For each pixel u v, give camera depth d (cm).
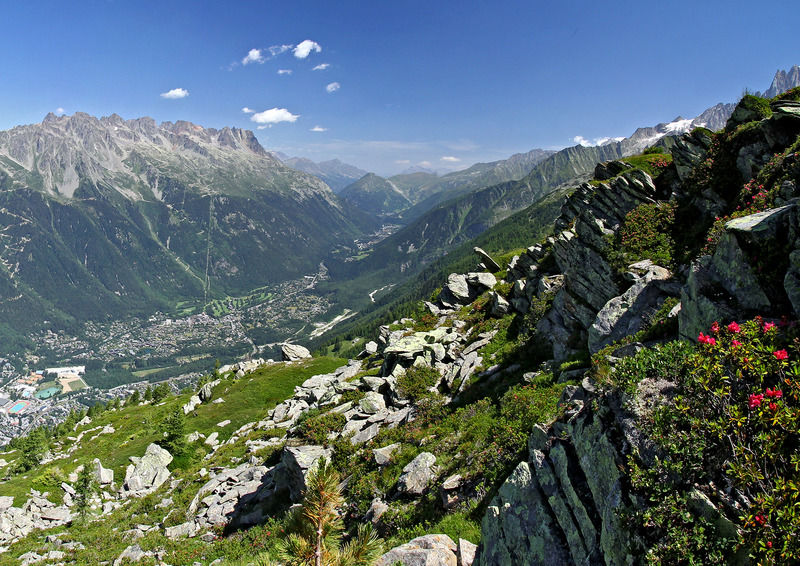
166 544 3188
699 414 789
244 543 2886
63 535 3912
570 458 1020
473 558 1227
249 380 8738
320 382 6078
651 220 2636
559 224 4453
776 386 730
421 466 2041
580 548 882
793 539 594
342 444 2984
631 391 902
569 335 2652
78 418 11831
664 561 693
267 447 4375
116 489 5094
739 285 1174
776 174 1902
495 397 2545
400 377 3662
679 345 923
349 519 2244
